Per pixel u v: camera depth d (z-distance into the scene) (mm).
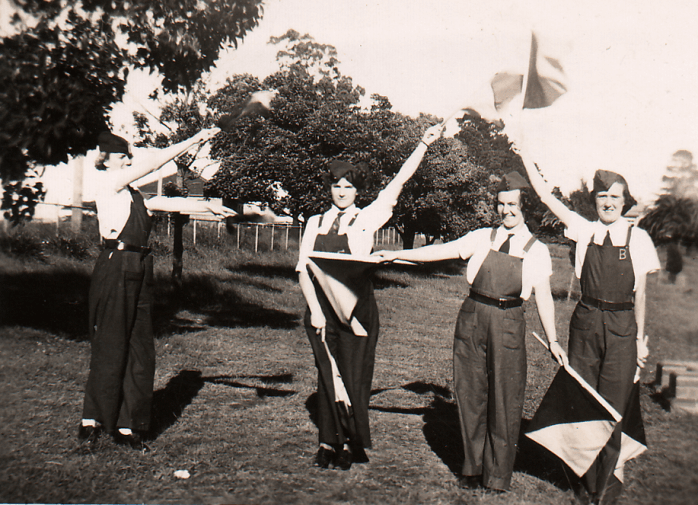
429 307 15445
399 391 5984
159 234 22766
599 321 3453
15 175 7051
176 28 7223
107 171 3869
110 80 6961
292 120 17859
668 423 5004
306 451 3988
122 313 3719
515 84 3666
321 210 18344
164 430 4266
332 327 3637
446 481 3557
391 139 19844
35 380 5340
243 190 19500
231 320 10562
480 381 3475
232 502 3090
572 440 3414
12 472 3242
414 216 26859
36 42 6395
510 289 3404
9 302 9078
